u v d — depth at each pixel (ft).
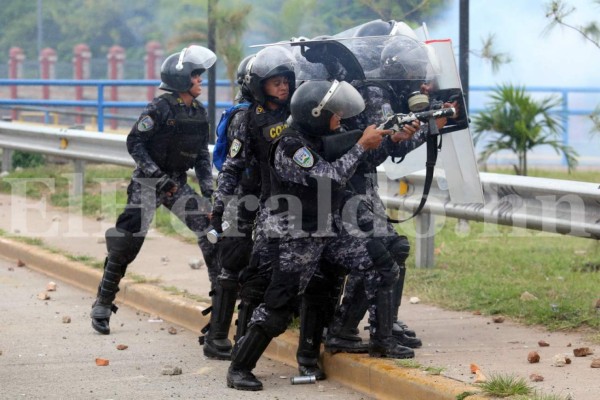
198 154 85.35
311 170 63.52
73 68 350.43
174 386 69.62
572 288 88.63
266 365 75.51
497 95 164.66
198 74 84.12
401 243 71.87
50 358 77.77
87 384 70.28
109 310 86.53
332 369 70.59
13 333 86.07
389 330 68.44
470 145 74.54
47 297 100.68
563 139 223.10
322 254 68.28
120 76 339.36
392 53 68.28
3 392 68.28
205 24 191.62
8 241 123.24
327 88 63.26
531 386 61.31
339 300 73.87
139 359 77.66
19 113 282.56
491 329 78.89
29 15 428.15
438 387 61.00
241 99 73.77
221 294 77.00
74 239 125.08
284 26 207.51
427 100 68.39
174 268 107.65
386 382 65.16
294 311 69.56
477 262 102.94
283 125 66.54
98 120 215.31
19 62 348.38
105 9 417.08
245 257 74.33
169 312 92.07
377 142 64.49
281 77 67.00
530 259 103.50
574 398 58.95
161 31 376.48
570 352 71.05
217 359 77.41
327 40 68.28
